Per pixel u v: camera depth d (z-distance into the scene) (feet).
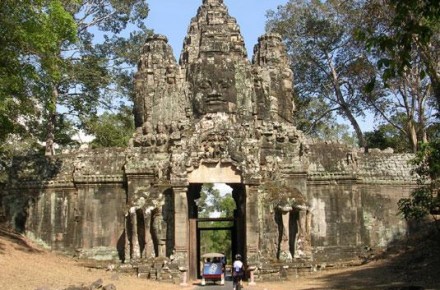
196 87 118.52
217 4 124.77
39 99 95.71
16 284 72.38
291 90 124.77
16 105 92.38
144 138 114.93
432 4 45.16
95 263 109.09
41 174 118.73
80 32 154.61
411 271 94.94
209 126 108.88
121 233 113.09
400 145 181.37
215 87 117.80
